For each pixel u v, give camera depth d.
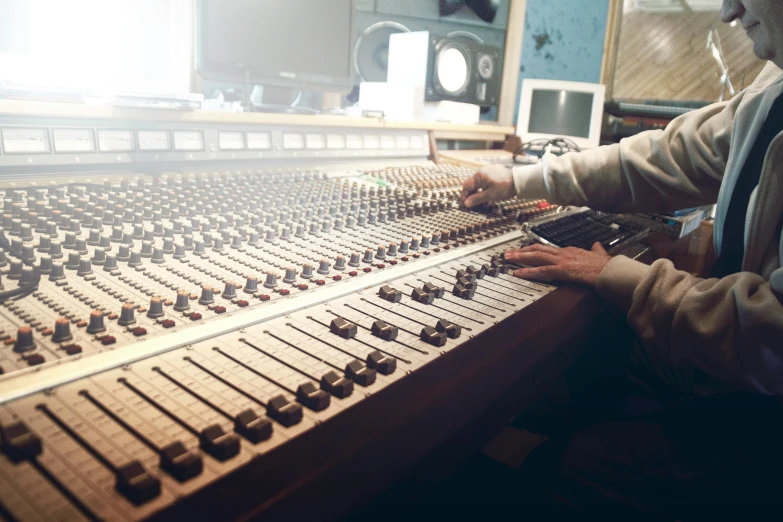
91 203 1.05
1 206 1.01
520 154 3.04
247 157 1.58
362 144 1.98
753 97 1.21
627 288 1.00
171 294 0.76
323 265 0.91
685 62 2.95
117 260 0.86
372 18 2.72
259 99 2.01
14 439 0.44
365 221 1.26
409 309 0.83
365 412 0.55
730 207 1.21
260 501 0.42
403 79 2.68
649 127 3.05
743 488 0.95
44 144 1.18
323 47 2.01
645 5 2.98
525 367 0.73
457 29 2.98
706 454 1.02
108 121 1.29
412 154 2.24
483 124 3.15
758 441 1.00
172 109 1.40
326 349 0.67
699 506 0.93
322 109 2.17
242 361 0.62
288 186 1.47
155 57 1.64
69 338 0.61
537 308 0.90
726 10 1.06
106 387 0.55
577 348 0.96
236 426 0.50
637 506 0.95
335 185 1.59
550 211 1.74
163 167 1.39
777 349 0.86
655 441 1.08
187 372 0.59
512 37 3.12
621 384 1.79
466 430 0.63
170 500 0.41
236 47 1.75
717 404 1.07
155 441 0.48
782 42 0.96
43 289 0.73
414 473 0.55
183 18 1.76
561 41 3.17
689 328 0.94
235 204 1.23
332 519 0.46
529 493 1.25
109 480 0.43
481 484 1.30
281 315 0.75
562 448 1.41
